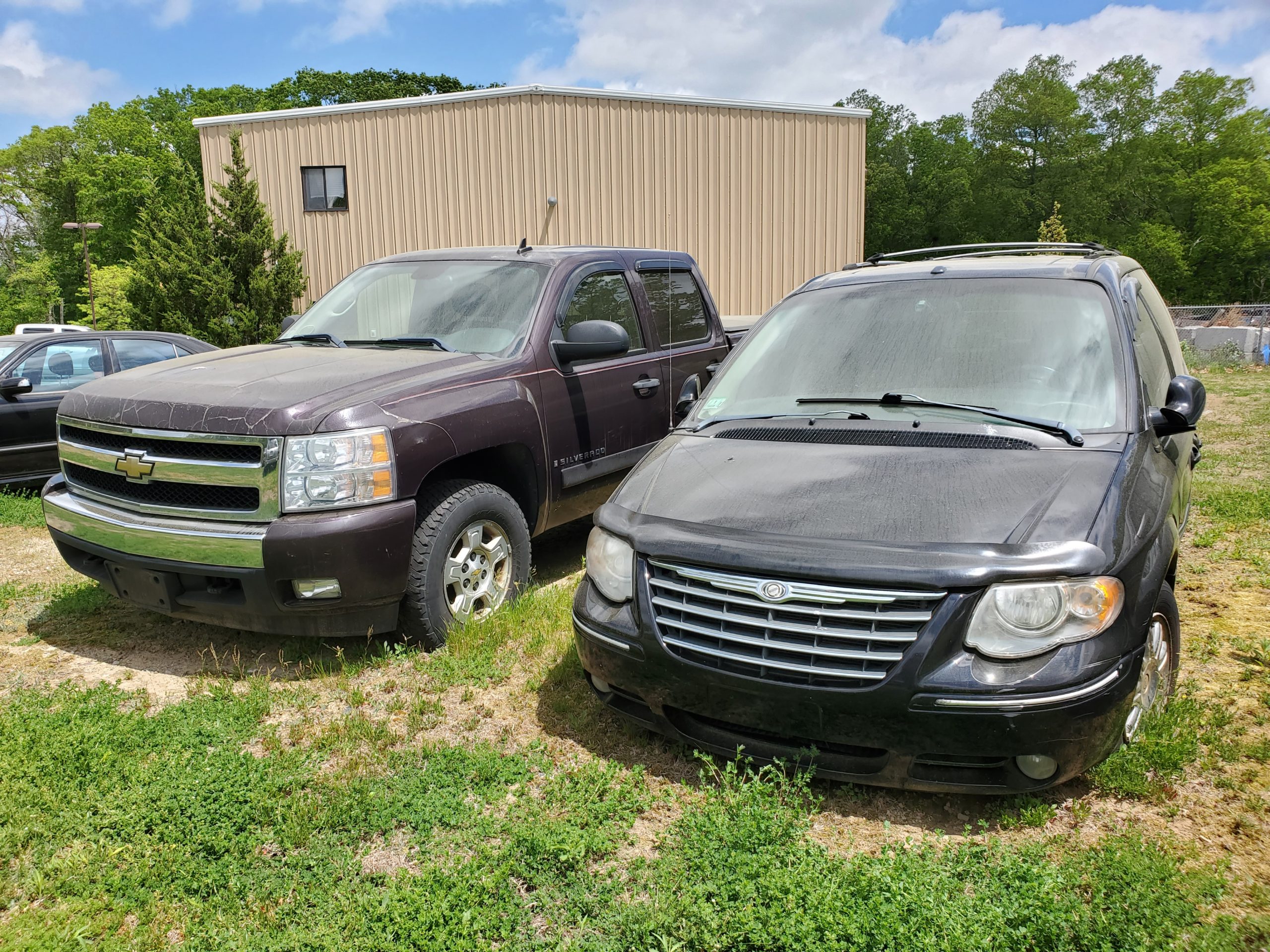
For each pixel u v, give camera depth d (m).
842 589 2.66
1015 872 2.37
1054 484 2.89
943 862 2.54
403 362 4.56
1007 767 2.67
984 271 3.99
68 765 3.18
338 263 22.14
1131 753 2.95
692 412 3.98
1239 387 15.45
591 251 5.68
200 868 2.65
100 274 57.62
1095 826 2.77
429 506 4.20
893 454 3.18
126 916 2.51
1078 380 3.38
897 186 65.44
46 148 66.62
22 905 2.55
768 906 2.34
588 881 2.58
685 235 20.11
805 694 2.69
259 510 3.78
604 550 3.26
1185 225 62.97
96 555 4.16
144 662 4.32
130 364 8.59
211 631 4.70
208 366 4.57
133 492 4.12
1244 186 59.31
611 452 5.42
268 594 3.76
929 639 2.58
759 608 2.78
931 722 2.58
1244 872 2.52
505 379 4.65
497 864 2.64
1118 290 3.74
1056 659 2.57
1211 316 27.34
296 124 21.77
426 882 2.50
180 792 2.96
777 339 4.11
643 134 19.86
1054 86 60.19
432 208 20.97
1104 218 60.34
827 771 2.81
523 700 3.77
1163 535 3.05
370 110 21.03
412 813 2.93
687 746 3.26
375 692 3.90
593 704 3.69
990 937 2.15
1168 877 2.41
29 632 4.74
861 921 2.21
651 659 2.97
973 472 2.99
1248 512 6.19
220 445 3.85
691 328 6.36
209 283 22.31
